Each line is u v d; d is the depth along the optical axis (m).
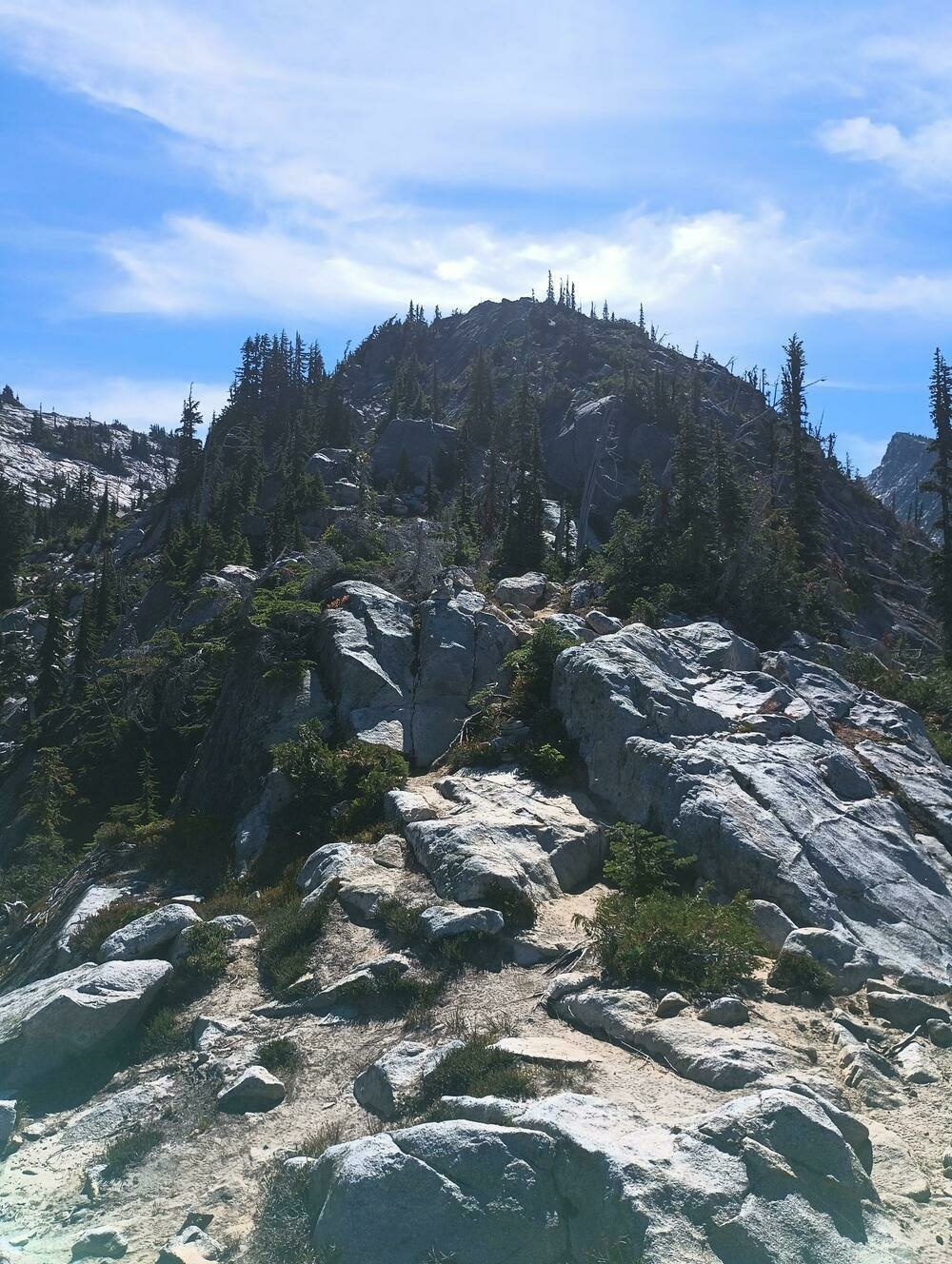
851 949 12.38
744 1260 6.80
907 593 66.75
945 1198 7.80
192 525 69.88
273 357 109.88
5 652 63.88
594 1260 6.86
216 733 24.14
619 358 116.88
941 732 24.00
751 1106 7.96
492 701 21.83
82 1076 11.36
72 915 17.23
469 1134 7.66
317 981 12.48
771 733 19.28
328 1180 7.75
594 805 17.59
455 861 14.32
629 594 29.30
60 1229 8.41
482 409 95.75
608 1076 9.44
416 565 27.45
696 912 12.33
